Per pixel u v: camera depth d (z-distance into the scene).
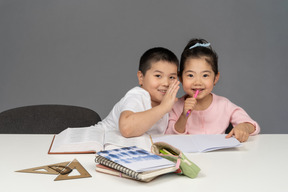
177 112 1.97
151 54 1.79
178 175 1.08
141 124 1.46
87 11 3.95
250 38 3.97
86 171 1.11
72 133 1.45
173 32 4.00
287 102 3.98
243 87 3.97
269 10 3.96
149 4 3.98
